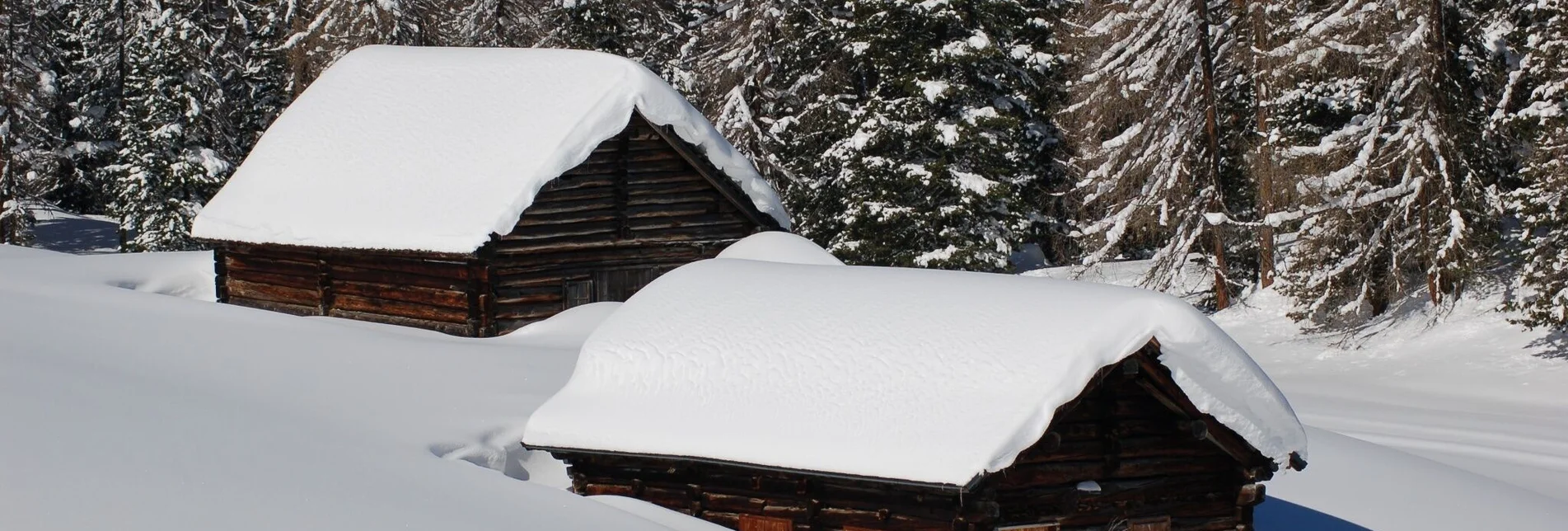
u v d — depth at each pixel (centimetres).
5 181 4984
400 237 2419
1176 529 1386
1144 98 3794
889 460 1188
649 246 2602
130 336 1989
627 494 1412
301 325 2222
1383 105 3316
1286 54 3438
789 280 1448
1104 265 4303
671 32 4778
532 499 1292
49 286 2528
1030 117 4462
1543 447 2394
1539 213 2902
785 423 1257
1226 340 1291
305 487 1192
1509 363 3000
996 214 4259
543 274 2477
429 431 1550
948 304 1333
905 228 4172
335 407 1620
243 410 1510
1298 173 3453
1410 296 3397
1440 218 3194
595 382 1382
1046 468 1321
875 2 4084
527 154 2466
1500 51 3331
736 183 2634
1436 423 2609
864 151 4147
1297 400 2895
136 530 995
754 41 4059
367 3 4553
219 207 2739
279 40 5475
